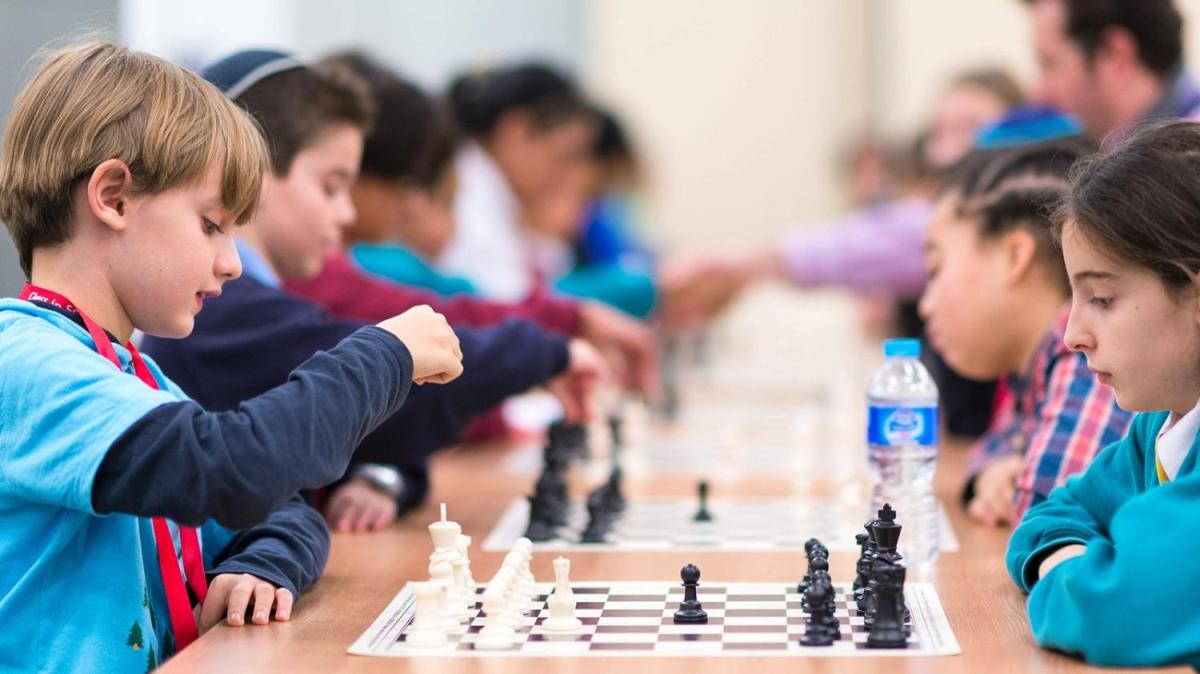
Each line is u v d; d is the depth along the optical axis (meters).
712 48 20.33
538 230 11.41
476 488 6.16
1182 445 3.52
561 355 5.99
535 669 3.22
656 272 11.73
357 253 7.66
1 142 4.05
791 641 3.43
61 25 7.39
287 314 5.14
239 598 3.75
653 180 17.75
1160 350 3.36
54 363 3.42
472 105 11.10
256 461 3.30
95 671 3.49
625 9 20.08
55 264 3.67
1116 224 3.30
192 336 5.07
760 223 20.39
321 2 18.47
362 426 3.55
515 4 19.19
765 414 8.94
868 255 10.73
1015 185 5.34
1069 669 3.18
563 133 11.20
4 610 3.49
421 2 18.92
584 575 4.23
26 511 3.53
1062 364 4.96
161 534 3.80
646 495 5.89
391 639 3.51
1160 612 3.15
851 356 13.33
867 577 3.71
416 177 7.75
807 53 20.42
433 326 3.80
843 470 6.54
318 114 5.38
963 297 5.43
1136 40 7.86
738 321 16.81
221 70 5.34
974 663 3.23
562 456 5.45
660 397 8.79
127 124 3.57
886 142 17.77
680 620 3.64
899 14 19.72
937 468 6.70
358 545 4.85
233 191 3.70
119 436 3.29
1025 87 12.20
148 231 3.61
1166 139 3.40
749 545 4.73
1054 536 3.82
